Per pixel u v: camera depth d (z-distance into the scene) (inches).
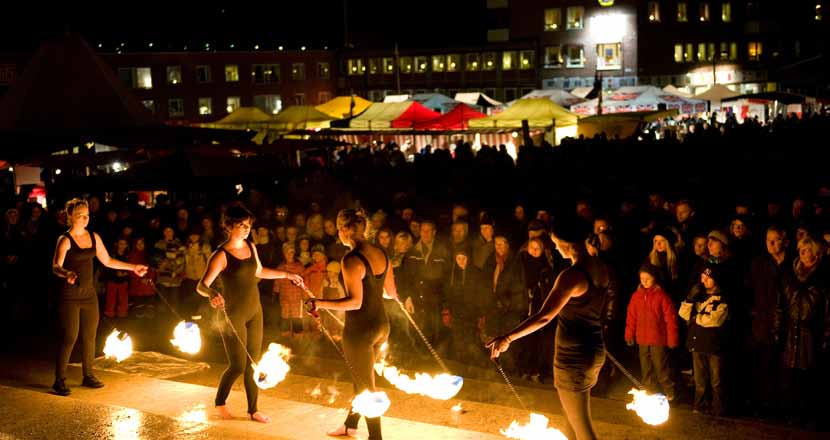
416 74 2274.9
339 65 2314.2
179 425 260.2
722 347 302.7
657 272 326.3
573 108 1443.2
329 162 1006.4
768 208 434.6
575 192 565.9
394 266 414.9
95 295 333.7
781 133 852.0
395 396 329.4
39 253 524.7
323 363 394.3
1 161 694.5
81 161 750.5
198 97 2210.9
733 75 2234.3
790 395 313.9
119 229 537.3
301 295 450.9
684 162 700.0
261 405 301.1
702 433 281.9
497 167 679.7
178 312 498.3
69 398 296.7
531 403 323.3
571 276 210.7
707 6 2214.6
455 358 399.9
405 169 749.3
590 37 2207.2
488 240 392.5
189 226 541.3
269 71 2258.9
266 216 529.3
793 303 302.0
